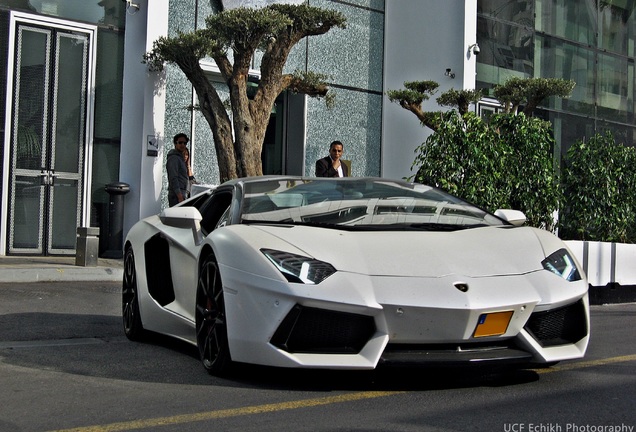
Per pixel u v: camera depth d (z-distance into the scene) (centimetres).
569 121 1819
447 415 369
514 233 490
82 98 1214
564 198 1012
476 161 944
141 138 1231
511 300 415
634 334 674
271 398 404
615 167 1065
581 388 432
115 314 735
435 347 415
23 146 1167
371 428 346
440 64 1541
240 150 1114
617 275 985
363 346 409
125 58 1244
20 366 494
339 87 1541
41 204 1180
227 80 1124
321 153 1512
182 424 355
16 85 1160
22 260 1088
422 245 450
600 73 1888
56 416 372
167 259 574
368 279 414
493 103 1638
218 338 452
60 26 1193
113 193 1197
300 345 413
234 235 457
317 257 425
